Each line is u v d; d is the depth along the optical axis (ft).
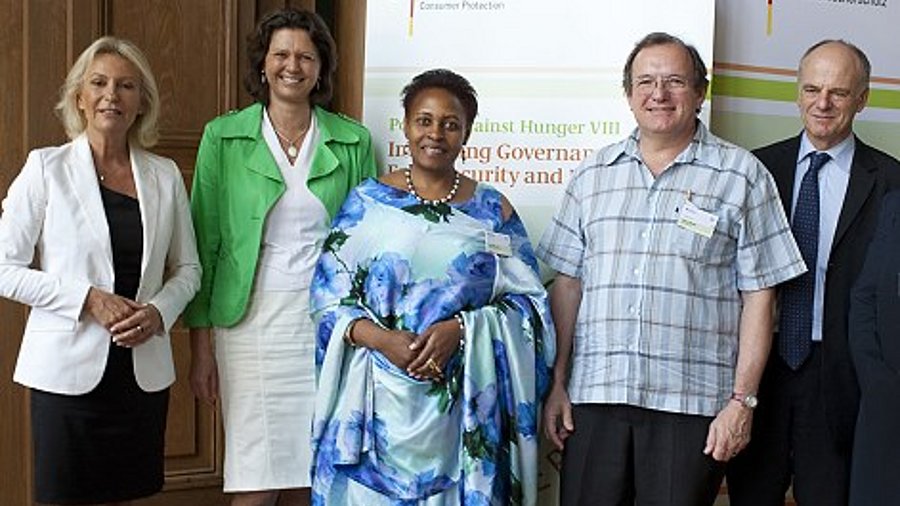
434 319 8.82
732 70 11.62
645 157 8.96
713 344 8.75
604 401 8.77
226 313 9.81
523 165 10.96
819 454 9.35
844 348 9.20
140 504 12.11
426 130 9.07
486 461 8.86
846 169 9.59
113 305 8.71
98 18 11.60
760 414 9.62
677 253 8.67
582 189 9.21
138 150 9.30
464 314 8.90
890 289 8.33
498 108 10.95
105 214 8.86
